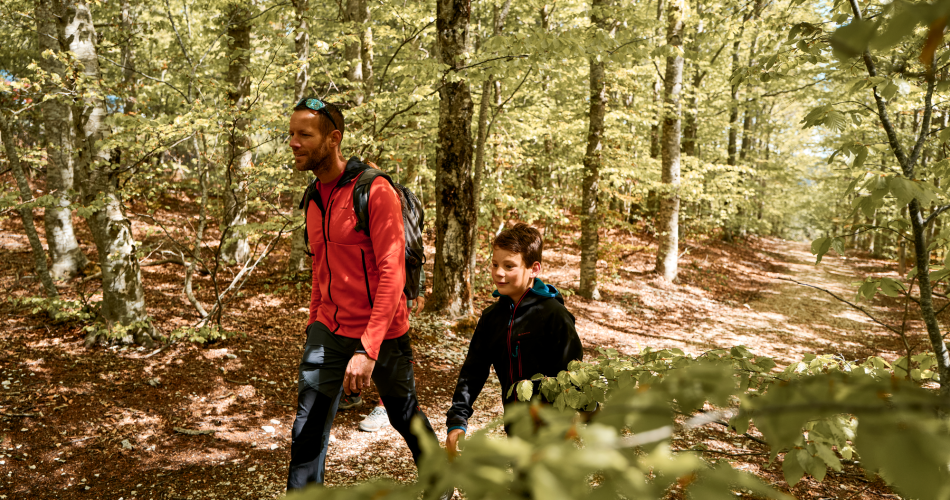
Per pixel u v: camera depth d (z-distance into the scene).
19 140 9.12
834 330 10.39
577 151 12.20
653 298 11.81
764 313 11.82
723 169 14.78
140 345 5.44
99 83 4.85
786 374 1.60
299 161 2.12
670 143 12.98
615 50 4.73
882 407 0.46
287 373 5.31
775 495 0.43
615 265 13.24
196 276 8.92
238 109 5.16
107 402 4.26
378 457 3.60
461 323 7.60
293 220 5.77
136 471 3.37
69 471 3.32
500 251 2.06
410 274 2.35
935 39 0.37
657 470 0.43
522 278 2.06
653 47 5.25
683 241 18.58
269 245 5.95
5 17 7.76
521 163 11.99
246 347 5.81
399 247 2.10
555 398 1.74
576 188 16.84
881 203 1.30
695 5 11.98
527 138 11.37
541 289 2.12
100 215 5.18
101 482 3.22
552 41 4.13
